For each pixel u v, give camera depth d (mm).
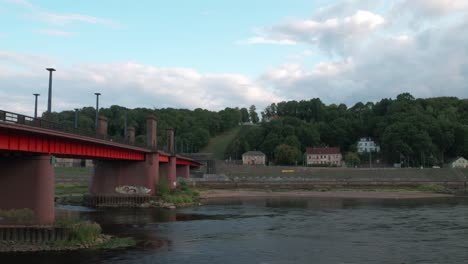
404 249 43094
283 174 181875
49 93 56188
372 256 39969
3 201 44125
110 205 84938
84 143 60156
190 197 99125
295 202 98125
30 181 44531
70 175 145625
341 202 98250
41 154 46094
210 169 190375
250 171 187625
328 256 39938
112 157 72625
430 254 40812
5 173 44438
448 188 142750
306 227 57500
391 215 71438
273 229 55688
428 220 64875
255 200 103625
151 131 98312
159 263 36750
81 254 39531
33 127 41594
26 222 43719
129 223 60531
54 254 39281
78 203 88250
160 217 67625
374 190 137750
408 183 147625
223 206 87500
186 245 44531
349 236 50500
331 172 180625
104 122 87812
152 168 89062
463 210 79750
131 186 87875
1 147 39688
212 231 53750
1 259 37281
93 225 45719
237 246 44281
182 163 144625
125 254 39906
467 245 45094
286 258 39094
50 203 45625
